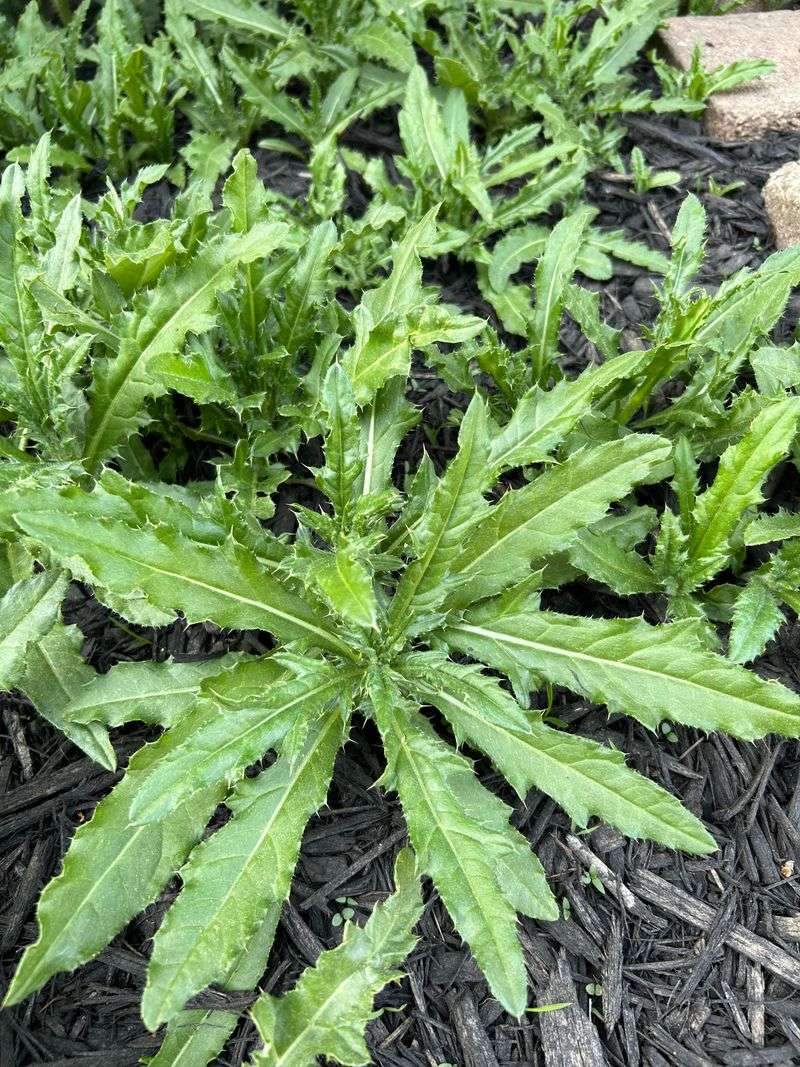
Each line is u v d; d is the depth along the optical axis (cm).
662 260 74
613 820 48
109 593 53
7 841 53
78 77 93
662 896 52
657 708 50
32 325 54
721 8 96
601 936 51
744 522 59
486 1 88
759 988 50
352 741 55
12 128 82
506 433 53
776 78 84
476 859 45
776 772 56
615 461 51
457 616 53
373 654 50
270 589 50
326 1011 46
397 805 54
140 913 51
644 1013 50
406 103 76
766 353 60
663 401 67
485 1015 49
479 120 85
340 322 63
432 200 75
